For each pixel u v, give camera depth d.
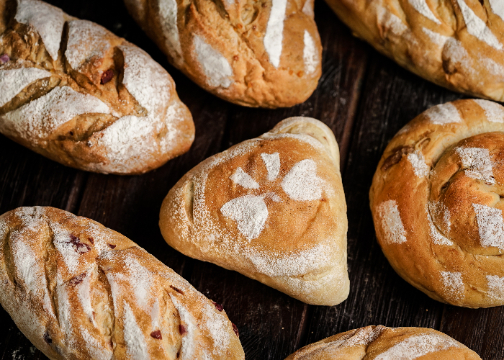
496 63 0.82
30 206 0.83
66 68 0.81
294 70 0.83
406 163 0.81
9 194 0.85
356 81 0.87
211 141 0.86
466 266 0.79
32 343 0.80
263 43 0.82
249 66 0.82
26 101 0.81
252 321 0.83
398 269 0.81
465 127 0.82
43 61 0.81
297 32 0.83
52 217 0.79
